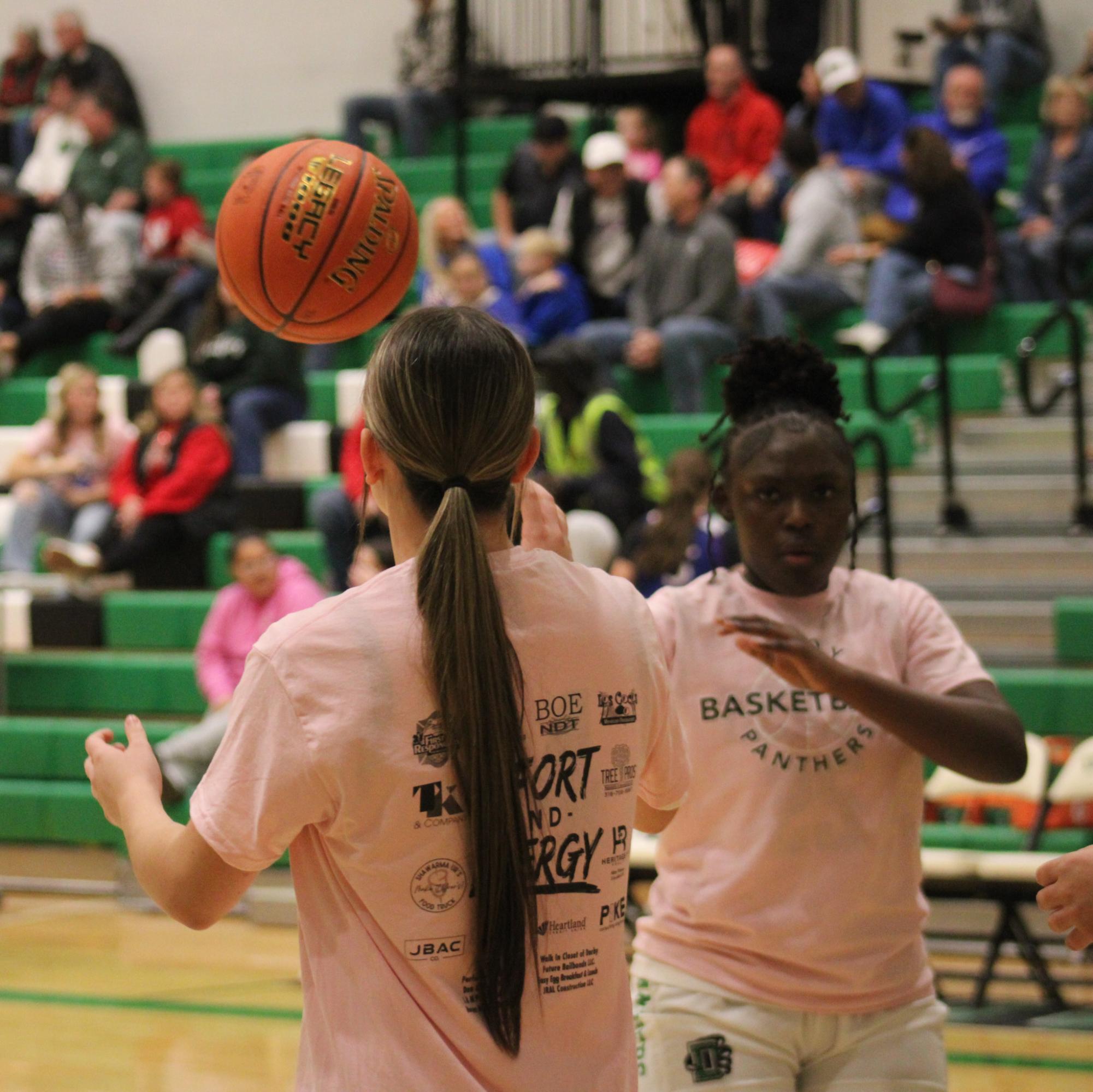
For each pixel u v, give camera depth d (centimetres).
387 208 534
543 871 415
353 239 526
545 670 420
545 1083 410
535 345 2091
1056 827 1339
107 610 1875
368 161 538
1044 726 1432
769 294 2045
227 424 2111
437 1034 400
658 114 2905
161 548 1953
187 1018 1153
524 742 413
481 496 426
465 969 404
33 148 3197
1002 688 1443
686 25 2911
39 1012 1173
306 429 2119
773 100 2856
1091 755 1278
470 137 2895
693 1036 565
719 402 2014
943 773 1347
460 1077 397
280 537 1955
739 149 2500
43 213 2872
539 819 415
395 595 412
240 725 405
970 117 2339
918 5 2845
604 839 428
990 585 1664
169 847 412
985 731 548
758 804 566
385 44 3162
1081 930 445
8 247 2675
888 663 588
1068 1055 1053
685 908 575
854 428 1845
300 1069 414
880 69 2886
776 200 2352
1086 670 1520
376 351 428
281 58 3234
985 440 1917
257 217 524
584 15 2934
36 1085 995
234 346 2119
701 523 1445
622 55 2967
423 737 403
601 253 2269
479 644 402
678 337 1961
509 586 421
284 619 413
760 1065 559
